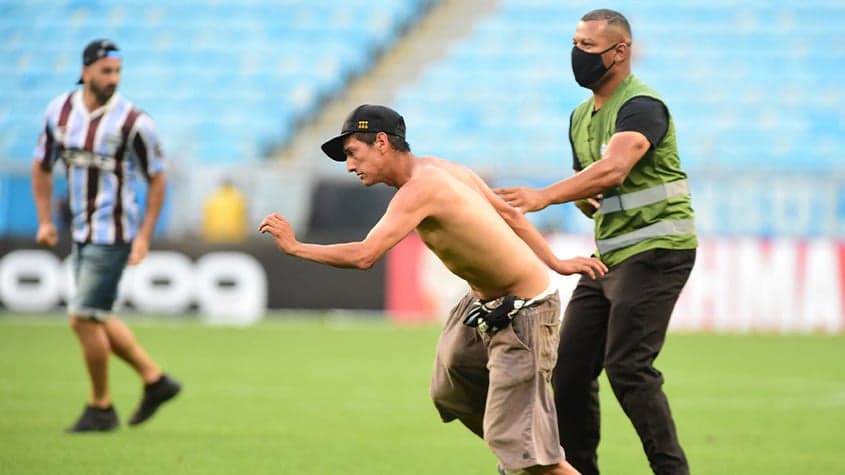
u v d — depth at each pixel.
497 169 53.59
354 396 33.31
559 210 53.00
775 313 52.81
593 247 52.16
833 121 68.81
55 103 26.91
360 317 54.69
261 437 26.39
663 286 19.16
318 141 69.81
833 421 29.78
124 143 26.47
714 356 44.09
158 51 75.75
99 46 26.25
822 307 52.69
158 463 22.89
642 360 19.02
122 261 26.50
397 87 72.81
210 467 22.62
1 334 47.59
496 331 16.91
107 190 26.47
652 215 19.31
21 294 54.59
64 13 78.38
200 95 72.44
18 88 73.88
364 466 23.16
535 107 70.25
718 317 53.03
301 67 73.81
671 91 70.88
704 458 24.53
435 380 18.20
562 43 74.88
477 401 18.19
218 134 69.44
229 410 30.48
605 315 19.84
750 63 72.81
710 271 53.12
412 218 16.05
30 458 23.16
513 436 16.61
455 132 68.44
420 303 54.69
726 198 53.81
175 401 31.97
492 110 70.06
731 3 76.44
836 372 39.69
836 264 52.50
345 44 75.31
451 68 73.50
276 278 54.69
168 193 55.28
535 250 17.73
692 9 76.00
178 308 54.59
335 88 72.50
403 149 16.58
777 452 25.28
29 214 55.31
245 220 55.38
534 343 16.83
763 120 68.88
